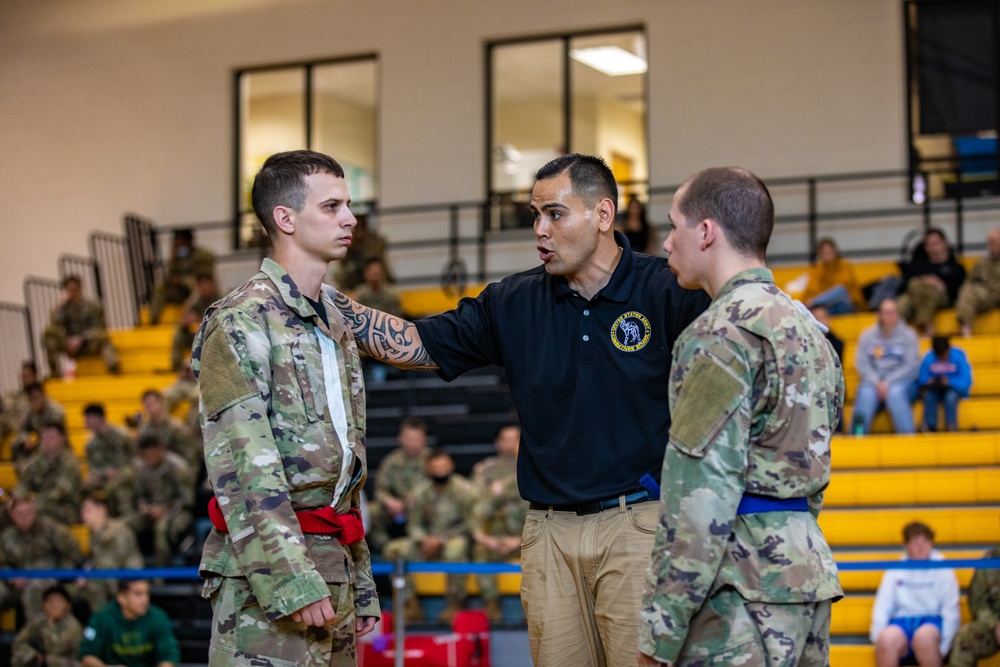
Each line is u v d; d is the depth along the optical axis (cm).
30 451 1848
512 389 632
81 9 2539
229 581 551
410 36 2338
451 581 1420
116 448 1747
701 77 2155
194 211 2439
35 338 2500
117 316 2450
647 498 588
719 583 483
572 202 600
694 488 477
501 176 2294
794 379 488
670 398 504
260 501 527
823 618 502
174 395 1877
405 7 2344
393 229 2323
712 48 2152
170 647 1310
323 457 559
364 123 2394
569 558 598
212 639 555
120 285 2456
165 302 2227
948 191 2044
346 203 587
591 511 596
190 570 1196
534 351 621
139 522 1608
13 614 1569
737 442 478
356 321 644
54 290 2497
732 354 482
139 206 2470
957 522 1405
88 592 1483
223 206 2425
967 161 2044
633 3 2203
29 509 1524
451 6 2317
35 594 1495
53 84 2545
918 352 1595
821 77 2094
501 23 2284
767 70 2122
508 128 2298
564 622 602
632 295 605
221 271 2409
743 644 482
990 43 2053
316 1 2402
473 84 2294
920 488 1466
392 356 647
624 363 598
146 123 2483
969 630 1178
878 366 1597
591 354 605
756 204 511
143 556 1617
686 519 476
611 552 586
